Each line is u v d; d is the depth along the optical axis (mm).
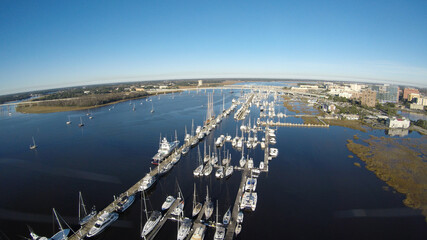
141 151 168250
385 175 130750
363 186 119875
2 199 108688
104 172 135125
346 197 109812
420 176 129250
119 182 123438
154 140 194000
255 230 87812
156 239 83125
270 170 138125
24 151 172000
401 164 145000
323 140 197000
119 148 175125
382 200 107312
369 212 98625
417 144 185000
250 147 175875
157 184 121500
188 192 113375
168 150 158750
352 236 85188
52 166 144250
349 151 170500
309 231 87625
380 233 86500
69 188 117750
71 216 96125
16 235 86062
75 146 181625
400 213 97938
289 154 164250
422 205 102938
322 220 93812
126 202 101000
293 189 116750
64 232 85375
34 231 87625
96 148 175625
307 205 103562
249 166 139500
